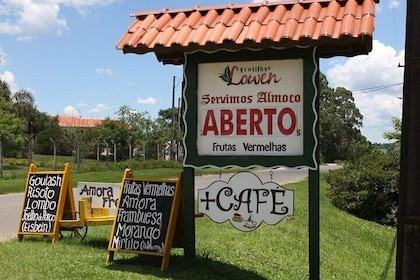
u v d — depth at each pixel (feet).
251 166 21.24
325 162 260.62
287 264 28.12
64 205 28.86
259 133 21.22
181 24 21.89
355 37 18.40
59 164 120.78
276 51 20.89
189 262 22.81
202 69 22.02
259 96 21.25
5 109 153.48
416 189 11.89
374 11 19.34
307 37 18.93
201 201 22.31
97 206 27.71
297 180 100.73
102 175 91.35
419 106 11.91
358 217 66.08
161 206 22.76
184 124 22.18
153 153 161.68
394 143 107.24
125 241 22.77
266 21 20.45
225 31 20.59
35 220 28.32
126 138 158.71
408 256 11.94
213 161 21.76
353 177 67.67
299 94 20.76
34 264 21.84
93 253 24.85
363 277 32.63
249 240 32.71
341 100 274.57
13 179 80.43
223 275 22.16
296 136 20.77
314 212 20.49
